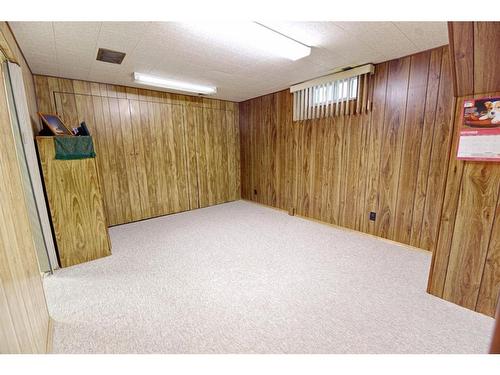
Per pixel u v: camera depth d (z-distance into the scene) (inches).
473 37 54.9
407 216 108.9
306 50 91.7
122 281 83.8
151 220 157.3
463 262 67.2
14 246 43.3
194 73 122.5
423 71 97.1
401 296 74.1
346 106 123.6
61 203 91.4
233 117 202.5
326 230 134.7
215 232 132.8
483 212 62.7
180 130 171.6
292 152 161.9
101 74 121.0
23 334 41.1
